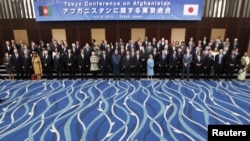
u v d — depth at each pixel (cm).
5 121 597
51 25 1138
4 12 1130
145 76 970
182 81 915
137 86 855
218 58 898
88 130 543
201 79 941
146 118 600
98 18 1069
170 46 975
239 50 1148
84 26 1134
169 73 953
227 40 995
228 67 909
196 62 906
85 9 1057
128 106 674
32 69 982
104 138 509
